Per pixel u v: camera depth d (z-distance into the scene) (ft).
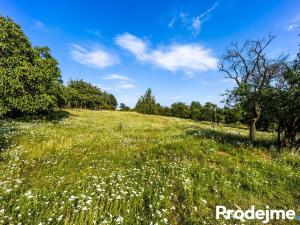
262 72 72.95
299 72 48.39
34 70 74.69
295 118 53.67
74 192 25.64
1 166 32.78
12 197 23.79
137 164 39.42
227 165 40.96
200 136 73.00
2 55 66.74
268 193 30.07
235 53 78.74
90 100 269.03
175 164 38.45
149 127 109.29
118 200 24.59
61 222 20.12
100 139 60.80
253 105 62.69
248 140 69.10
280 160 45.55
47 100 82.23
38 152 41.91
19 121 81.51
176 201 26.55
